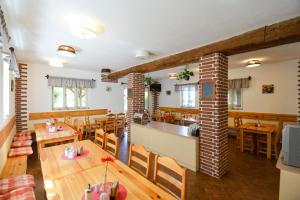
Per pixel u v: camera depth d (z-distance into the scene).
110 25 2.29
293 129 1.70
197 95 7.30
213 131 2.93
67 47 3.01
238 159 3.82
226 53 2.95
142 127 4.47
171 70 6.02
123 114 6.11
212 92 2.93
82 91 6.43
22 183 2.03
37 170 3.19
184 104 7.95
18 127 4.86
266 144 4.27
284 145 1.77
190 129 3.42
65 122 5.08
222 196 2.42
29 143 3.61
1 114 2.69
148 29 2.42
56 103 5.84
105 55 3.89
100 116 6.76
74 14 2.01
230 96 6.19
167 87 8.72
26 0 1.72
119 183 1.49
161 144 3.88
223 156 3.03
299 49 3.49
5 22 2.14
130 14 2.00
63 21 2.19
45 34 2.64
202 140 3.13
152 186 1.45
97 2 1.75
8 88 3.48
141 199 1.27
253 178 2.93
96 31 2.47
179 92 8.11
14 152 3.06
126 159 3.79
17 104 4.84
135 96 5.04
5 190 1.89
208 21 2.17
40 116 5.37
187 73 4.75
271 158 3.87
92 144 2.65
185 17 2.06
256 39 2.36
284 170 1.66
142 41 2.91
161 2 1.75
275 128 4.11
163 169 2.34
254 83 5.52
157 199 1.27
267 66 5.22
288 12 1.94
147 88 8.98
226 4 1.78
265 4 1.78
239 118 4.89
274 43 2.37
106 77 6.95
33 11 1.94
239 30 2.44
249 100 5.65
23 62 4.96
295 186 1.60
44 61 4.83
